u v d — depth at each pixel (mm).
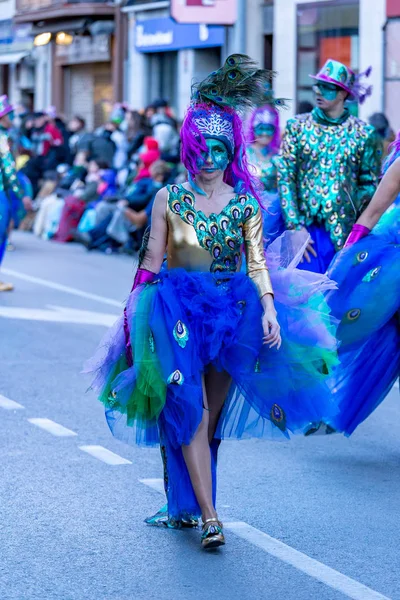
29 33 46938
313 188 11031
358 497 8086
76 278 20734
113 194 26422
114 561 6715
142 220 23875
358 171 11070
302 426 7246
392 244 8945
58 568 6582
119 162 28859
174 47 36156
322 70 11008
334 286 7277
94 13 40906
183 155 6930
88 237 25953
